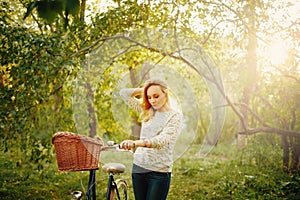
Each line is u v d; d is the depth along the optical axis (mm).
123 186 3447
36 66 3857
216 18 4613
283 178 5434
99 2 4453
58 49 3896
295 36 4777
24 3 4227
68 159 2779
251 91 5590
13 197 4586
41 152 4441
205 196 4766
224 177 5641
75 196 3143
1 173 5648
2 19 4062
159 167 2693
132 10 3893
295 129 5625
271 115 5852
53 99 4895
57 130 4523
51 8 1620
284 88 5191
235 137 8281
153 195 2707
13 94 4023
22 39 3908
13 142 4457
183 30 4168
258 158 6250
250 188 4977
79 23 3967
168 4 4086
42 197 4641
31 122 4348
